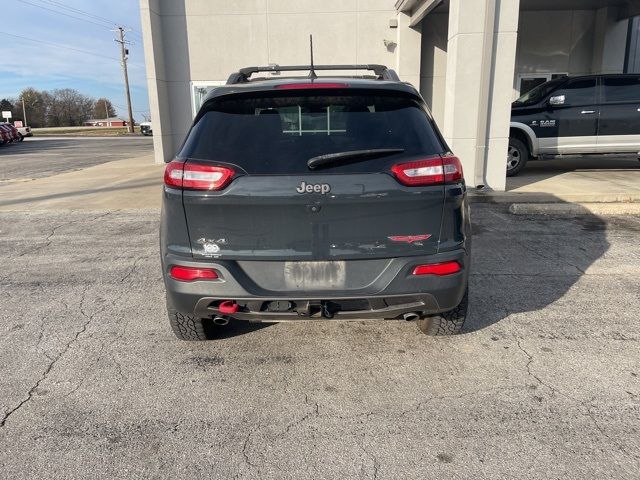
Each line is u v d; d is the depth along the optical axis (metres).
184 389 3.13
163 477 2.38
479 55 8.46
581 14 15.28
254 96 3.08
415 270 2.94
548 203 8.01
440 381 3.18
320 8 14.68
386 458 2.49
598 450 2.52
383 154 2.88
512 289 4.71
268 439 2.65
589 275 5.07
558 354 3.49
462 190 3.02
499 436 2.64
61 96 98.38
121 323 4.12
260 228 2.89
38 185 12.05
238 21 14.81
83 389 3.14
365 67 4.40
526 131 10.41
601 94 10.28
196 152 2.96
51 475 2.39
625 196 8.22
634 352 3.51
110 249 6.39
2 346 3.73
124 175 13.43
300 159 2.88
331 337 3.81
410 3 12.81
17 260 5.98
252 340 3.78
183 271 2.99
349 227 2.89
